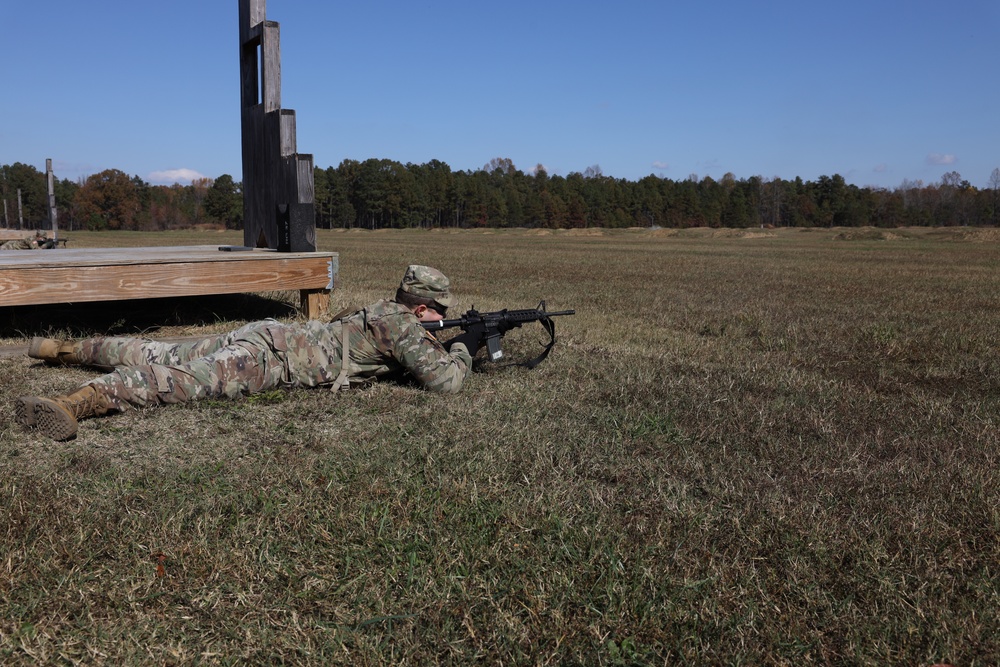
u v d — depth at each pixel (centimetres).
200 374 452
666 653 231
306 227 754
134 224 11619
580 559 279
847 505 337
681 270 1892
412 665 223
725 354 695
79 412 409
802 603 258
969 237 5544
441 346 512
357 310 543
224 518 303
